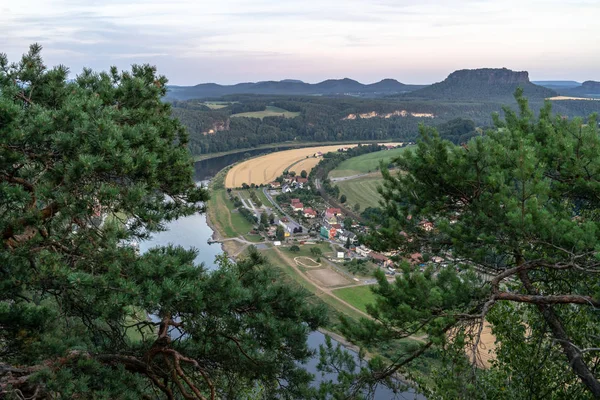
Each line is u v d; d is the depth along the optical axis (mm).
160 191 12477
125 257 8844
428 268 10242
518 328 11133
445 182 11812
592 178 10609
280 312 10258
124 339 11062
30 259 8953
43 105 11039
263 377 9930
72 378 7844
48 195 8578
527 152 9703
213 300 8750
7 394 6832
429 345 9219
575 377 10172
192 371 10266
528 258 9883
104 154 9008
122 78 13422
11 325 9109
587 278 10172
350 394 9648
